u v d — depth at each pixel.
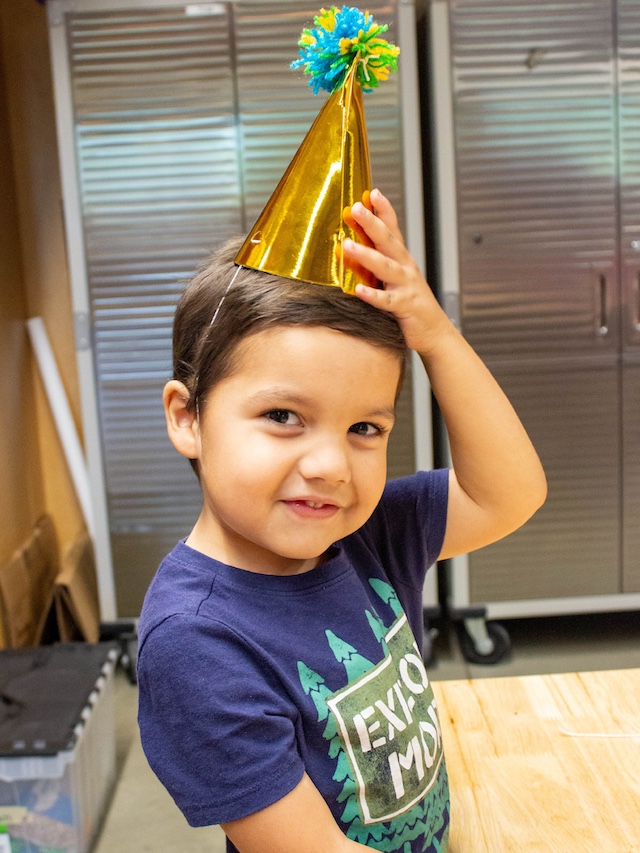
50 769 1.56
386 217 0.58
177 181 2.32
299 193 0.57
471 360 0.68
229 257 0.64
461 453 0.73
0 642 2.34
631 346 2.41
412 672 0.69
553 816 0.79
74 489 3.02
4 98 2.82
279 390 0.54
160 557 2.47
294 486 0.55
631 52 2.30
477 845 0.75
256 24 2.26
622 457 2.45
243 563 0.63
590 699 0.98
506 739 0.91
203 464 0.59
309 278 0.55
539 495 0.75
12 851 1.59
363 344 0.55
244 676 0.57
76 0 2.25
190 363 0.61
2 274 2.70
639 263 2.38
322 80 0.59
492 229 2.35
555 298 2.38
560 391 2.42
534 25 2.28
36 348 2.82
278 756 0.55
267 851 0.55
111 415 2.42
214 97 2.29
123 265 2.35
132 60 2.27
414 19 2.32
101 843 1.73
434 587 2.48
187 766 0.56
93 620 2.60
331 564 0.66
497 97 2.31
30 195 2.90
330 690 0.61
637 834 0.76
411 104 2.30
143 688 0.59
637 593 2.52
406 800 0.64
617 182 2.34
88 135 2.30
